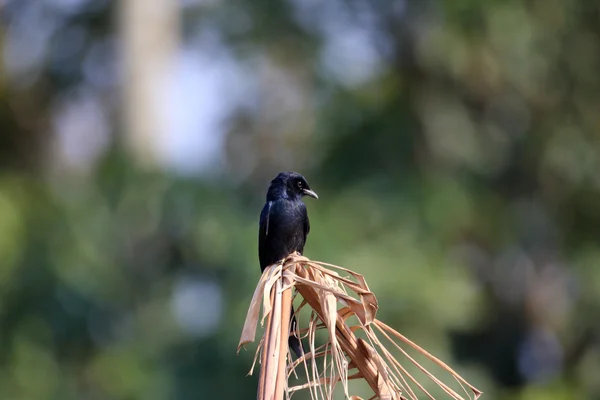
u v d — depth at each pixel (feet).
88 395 54.54
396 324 50.62
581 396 64.95
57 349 55.31
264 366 14.16
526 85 64.95
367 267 50.93
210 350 52.21
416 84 64.95
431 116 63.31
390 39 66.64
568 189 66.28
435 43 63.21
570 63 65.51
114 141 72.23
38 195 61.87
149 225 56.59
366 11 67.41
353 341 15.16
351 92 65.82
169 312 55.26
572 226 67.00
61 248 57.00
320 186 60.70
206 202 56.85
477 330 66.85
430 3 64.28
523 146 65.16
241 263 53.21
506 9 62.59
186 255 55.77
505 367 68.64
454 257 59.16
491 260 65.87
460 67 62.95
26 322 55.11
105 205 57.93
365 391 47.34
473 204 61.46
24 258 56.18
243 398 51.60
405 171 60.85
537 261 68.28
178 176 57.93
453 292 52.90
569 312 67.00
